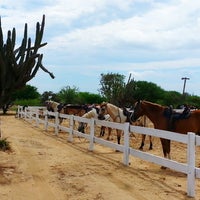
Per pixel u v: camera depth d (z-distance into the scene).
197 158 13.50
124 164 11.30
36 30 9.39
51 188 8.16
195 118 11.52
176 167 8.47
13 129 24.47
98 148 15.65
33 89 66.75
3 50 9.33
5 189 7.96
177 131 11.68
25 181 8.75
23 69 9.41
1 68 9.13
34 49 9.38
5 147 13.51
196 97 58.12
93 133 14.66
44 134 21.69
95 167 10.71
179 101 56.59
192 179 7.70
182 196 7.71
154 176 9.70
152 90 57.88
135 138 20.38
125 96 34.59
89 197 7.46
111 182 8.77
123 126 11.62
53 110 29.30
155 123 12.11
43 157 12.35
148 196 7.61
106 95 43.44
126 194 7.71
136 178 9.36
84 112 24.36
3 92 9.52
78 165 10.97
